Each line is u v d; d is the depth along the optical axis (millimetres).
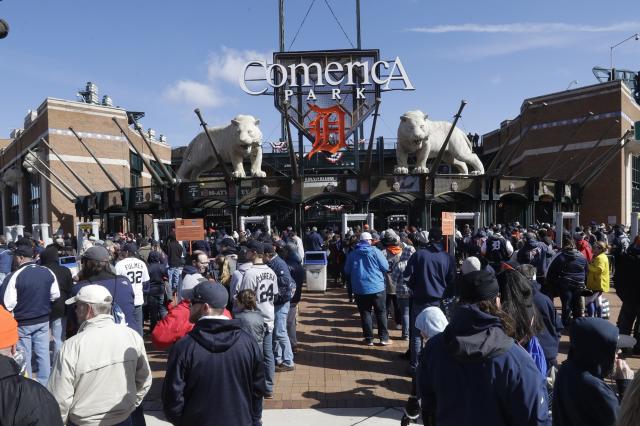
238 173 20297
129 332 3555
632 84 38844
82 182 24766
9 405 2168
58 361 3299
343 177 19312
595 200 28578
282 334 6934
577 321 2521
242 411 3133
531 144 32094
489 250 12000
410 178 19359
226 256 7660
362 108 24953
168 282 9453
